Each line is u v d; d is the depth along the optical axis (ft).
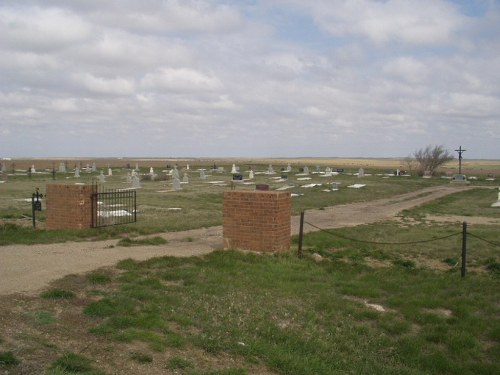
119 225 51.90
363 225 62.23
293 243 46.24
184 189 112.16
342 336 24.08
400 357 22.57
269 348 20.75
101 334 19.53
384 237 51.83
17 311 21.22
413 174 204.44
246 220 39.68
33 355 16.58
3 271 29.17
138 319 21.56
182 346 19.61
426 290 31.73
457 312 27.91
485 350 23.66
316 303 28.48
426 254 43.21
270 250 38.88
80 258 34.47
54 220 48.24
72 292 25.22
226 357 19.44
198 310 24.56
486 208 87.04
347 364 20.97
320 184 133.39
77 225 47.16
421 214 77.10
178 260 35.45
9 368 15.34
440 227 61.26
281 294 29.68
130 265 32.86
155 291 27.35
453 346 23.70
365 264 38.78
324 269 36.24
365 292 30.99
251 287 30.53
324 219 68.49
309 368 19.36
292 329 23.91
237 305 26.30
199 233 50.52
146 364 17.43
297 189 115.44
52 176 160.45
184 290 28.22
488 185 154.30
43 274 28.78
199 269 33.47
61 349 17.52
